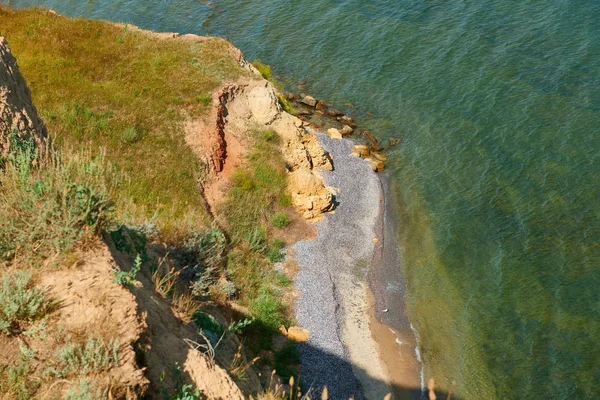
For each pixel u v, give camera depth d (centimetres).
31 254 907
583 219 3684
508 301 3198
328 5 6681
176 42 4338
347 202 3912
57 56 3812
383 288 3284
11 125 1277
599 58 5216
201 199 3131
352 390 2583
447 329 3050
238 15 6662
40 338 803
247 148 3788
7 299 808
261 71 5244
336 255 3447
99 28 4344
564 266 3375
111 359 792
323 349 2742
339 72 5478
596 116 4553
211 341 1348
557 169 4106
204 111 3650
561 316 3075
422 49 5691
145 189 2909
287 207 3644
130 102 3538
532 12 6062
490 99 4897
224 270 2742
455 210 3888
